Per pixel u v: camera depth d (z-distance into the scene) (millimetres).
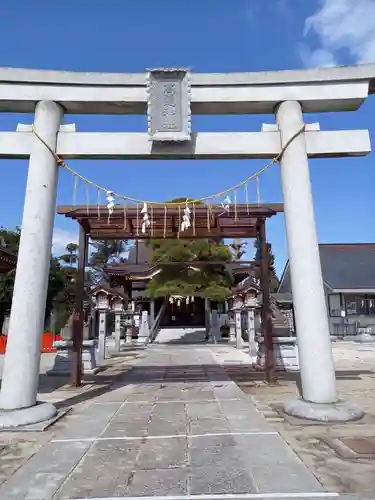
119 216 10156
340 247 41812
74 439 5395
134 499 3551
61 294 29406
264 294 10781
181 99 7281
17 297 6578
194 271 28562
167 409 7211
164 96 7281
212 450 4816
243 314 28547
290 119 7324
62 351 12562
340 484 3795
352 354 19781
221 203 9625
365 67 7402
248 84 7426
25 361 6395
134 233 11086
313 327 6602
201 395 8547
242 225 11188
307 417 6105
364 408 6902
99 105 7551
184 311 39938
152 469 4242
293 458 4484
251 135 7457
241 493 3631
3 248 9211
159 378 11445
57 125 7395
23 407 6273
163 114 7223
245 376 11477
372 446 4852
